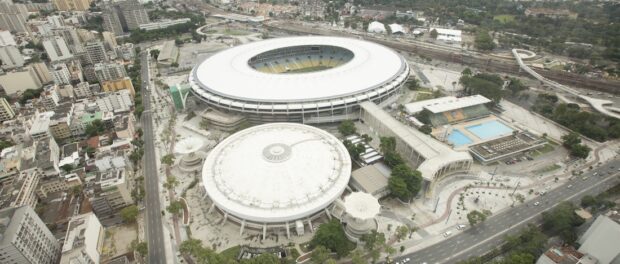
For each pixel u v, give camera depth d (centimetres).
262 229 15600
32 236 13438
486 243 14900
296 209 14925
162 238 15638
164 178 19588
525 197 17375
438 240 15112
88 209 16925
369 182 17400
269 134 19900
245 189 15950
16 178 17438
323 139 19600
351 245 14688
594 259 12556
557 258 12375
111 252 14962
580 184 18075
